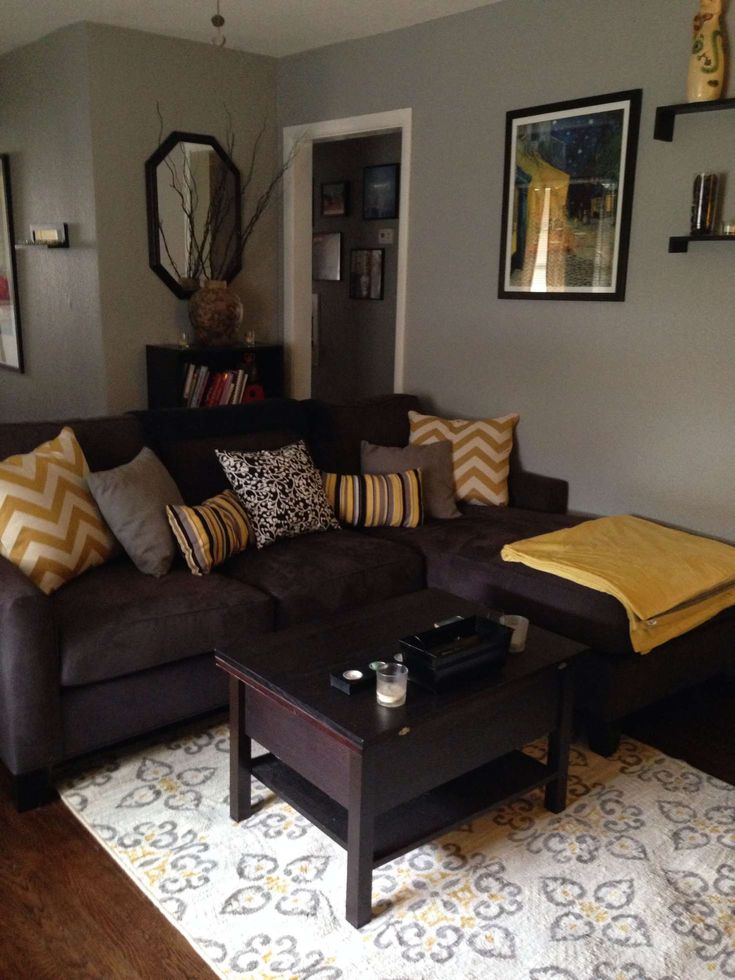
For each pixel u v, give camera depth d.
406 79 4.15
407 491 3.59
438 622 2.49
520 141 3.72
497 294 3.97
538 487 3.85
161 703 2.59
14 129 4.88
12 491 2.58
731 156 3.06
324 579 2.97
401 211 4.34
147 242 4.46
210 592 2.72
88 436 3.10
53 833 2.28
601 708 2.66
